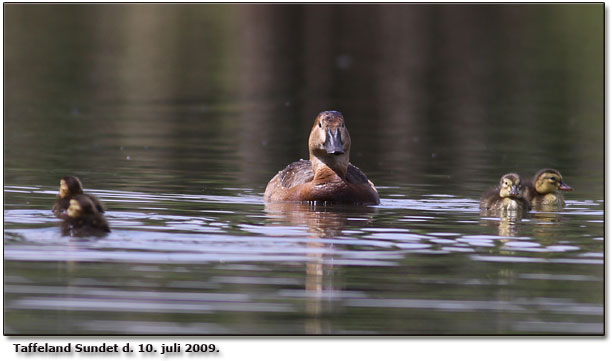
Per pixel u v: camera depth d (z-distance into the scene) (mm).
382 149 30438
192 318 12125
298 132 34188
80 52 55969
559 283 13734
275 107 40875
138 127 34031
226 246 15406
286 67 52812
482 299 13016
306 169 21188
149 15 69062
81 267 13961
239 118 37469
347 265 14477
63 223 16438
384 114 39719
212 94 44375
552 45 59781
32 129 32562
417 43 60625
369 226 17438
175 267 14102
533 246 15977
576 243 16281
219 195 20953
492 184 23797
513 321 12227
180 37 61750
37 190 20531
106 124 34562
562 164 28031
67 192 17781
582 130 35781
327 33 63562
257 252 15094
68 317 12047
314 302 12766
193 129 34000
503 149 30938
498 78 50188
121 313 12188
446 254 15305
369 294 13125
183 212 18406
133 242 15492
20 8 69375
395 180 24219
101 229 16125
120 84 46500
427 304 12797
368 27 65562
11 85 44562
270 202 20172
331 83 48250
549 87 47594
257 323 12047
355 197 20125
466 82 48938
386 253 15281
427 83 48656
